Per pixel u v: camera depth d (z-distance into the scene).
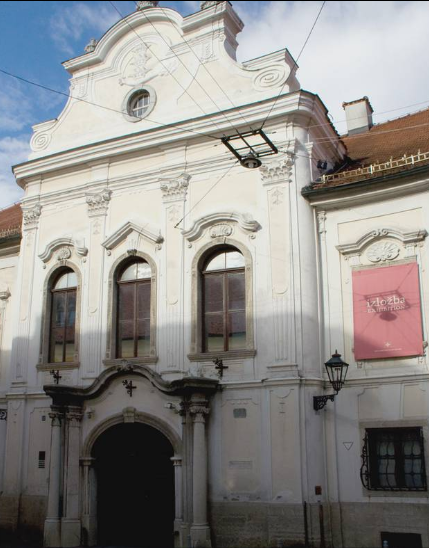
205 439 16.12
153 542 16.91
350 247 16.50
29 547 17.16
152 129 18.73
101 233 19.25
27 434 18.91
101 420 17.47
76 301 19.33
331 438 15.70
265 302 16.59
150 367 17.55
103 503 17.67
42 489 18.11
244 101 18.09
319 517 14.93
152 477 17.33
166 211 18.41
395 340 15.52
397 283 15.80
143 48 20.09
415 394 15.06
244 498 15.63
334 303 16.52
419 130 20.75
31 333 19.81
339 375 15.85
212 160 18.08
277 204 16.95
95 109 20.45
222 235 17.52
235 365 16.58
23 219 20.83
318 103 17.55
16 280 21.39
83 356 18.59
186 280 17.70
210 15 19.02
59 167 20.23
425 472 14.58
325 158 18.89
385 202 16.38
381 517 14.81
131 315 18.48
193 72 19.09
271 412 15.75
